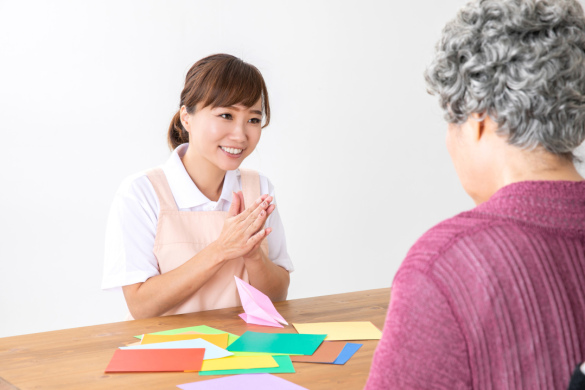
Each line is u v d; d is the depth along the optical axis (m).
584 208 0.71
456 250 0.69
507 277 0.67
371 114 3.89
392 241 4.02
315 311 1.71
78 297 3.33
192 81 1.80
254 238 1.69
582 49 0.73
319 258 3.83
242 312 1.71
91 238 3.35
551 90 0.70
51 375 1.21
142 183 1.88
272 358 1.28
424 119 4.04
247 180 2.07
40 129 3.21
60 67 3.23
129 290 1.80
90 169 3.32
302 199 3.76
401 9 3.92
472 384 0.67
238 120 1.78
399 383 0.69
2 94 3.12
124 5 3.32
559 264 0.68
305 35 3.70
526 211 0.71
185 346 1.34
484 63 0.73
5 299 3.18
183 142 2.08
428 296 0.68
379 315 1.67
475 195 0.82
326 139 3.79
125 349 1.34
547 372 0.66
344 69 3.80
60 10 3.21
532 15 0.71
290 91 3.68
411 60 3.97
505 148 0.75
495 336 0.66
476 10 0.75
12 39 3.13
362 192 3.91
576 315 0.68
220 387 1.12
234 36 3.55
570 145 0.73
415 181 4.04
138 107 3.40
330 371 1.22
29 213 3.21
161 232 1.85
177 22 3.44
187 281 1.72
